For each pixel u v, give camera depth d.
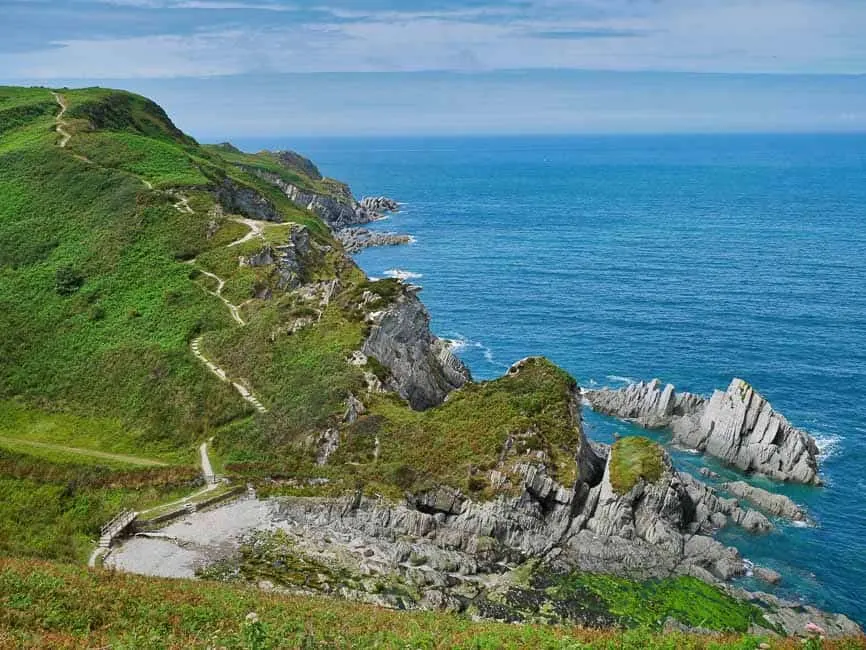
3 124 141.75
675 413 95.44
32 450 72.06
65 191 119.62
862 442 88.62
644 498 65.50
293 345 84.19
